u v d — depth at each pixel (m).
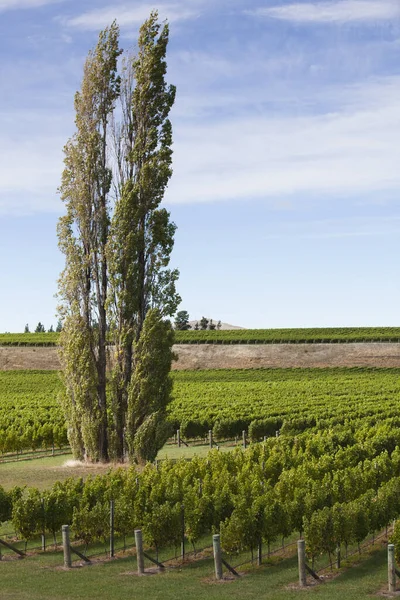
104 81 43.66
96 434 42.53
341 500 28.45
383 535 26.91
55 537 27.03
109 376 43.50
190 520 24.39
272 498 25.69
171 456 49.12
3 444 50.56
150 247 42.78
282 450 36.28
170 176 42.97
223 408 64.31
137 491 27.09
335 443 43.12
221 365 110.62
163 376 42.16
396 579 21.48
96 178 43.31
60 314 43.91
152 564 23.56
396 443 43.84
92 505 26.72
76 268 43.34
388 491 26.44
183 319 157.00
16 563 23.70
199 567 23.22
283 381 93.75
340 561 23.77
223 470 30.27
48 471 39.78
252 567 23.20
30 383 92.88
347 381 88.75
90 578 21.98
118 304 42.38
